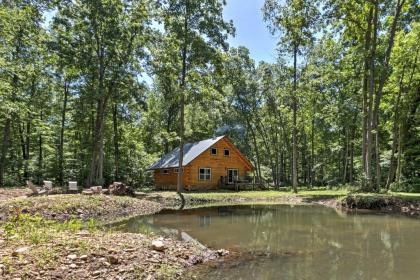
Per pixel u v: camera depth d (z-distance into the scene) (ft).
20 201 41.24
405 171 87.97
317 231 34.63
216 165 102.83
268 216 46.78
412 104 81.56
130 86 80.89
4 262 16.49
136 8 78.18
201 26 67.72
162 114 135.13
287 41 81.76
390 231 34.65
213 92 74.18
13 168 98.78
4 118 86.84
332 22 68.49
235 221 41.78
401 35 69.72
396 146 89.61
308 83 84.99
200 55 67.97
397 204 52.95
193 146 108.68
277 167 123.65
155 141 135.23
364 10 67.10
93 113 98.43
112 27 77.30
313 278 19.04
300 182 148.56
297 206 60.95
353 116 93.35
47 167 103.55
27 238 21.24
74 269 17.33
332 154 133.18
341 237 31.30
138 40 80.02
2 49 68.33
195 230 34.94
